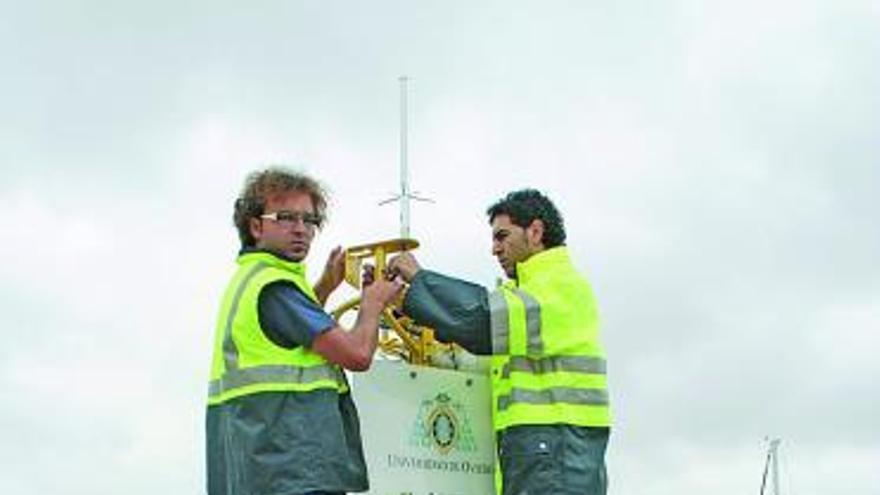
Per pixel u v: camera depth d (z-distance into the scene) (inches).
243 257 287.0
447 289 298.0
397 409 305.7
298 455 267.9
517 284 313.9
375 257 306.8
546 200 317.1
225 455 278.5
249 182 289.6
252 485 268.5
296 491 265.6
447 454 310.8
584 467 299.6
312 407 271.6
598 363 306.5
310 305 277.1
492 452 316.5
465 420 314.7
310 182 289.0
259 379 271.4
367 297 286.2
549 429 299.0
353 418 284.7
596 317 311.4
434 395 311.3
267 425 269.4
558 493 296.5
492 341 297.1
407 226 361.1
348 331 278.1
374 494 299.6
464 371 328.2
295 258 287.0
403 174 367.2
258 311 274.5
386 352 326.6
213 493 283.3
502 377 305.4
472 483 313.3
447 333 298.0
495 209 318.0
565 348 302.0
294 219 285.4
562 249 313.3
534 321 299.1
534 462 297.4
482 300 297.6
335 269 307.7
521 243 313.1
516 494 298.7
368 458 300.4
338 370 282.5
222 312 281.4
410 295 299.4
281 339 275.9
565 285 306.3
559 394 300.8
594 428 303.0
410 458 305.6
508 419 301.4
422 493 306.0
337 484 270.1
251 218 288.0
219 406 281.3
